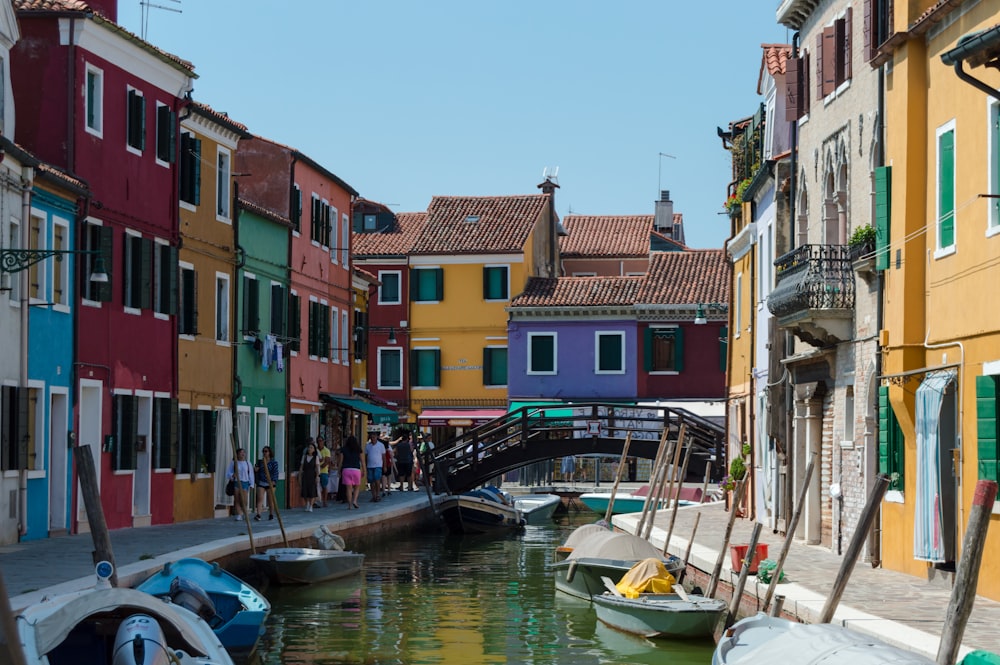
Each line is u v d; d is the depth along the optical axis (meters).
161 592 16.69
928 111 18.19
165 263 29.02
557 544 33.97
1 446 22.14
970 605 10.42
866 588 16.81
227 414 32.25
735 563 18.47
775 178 27.42
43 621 12.52
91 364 25.59
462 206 59.59
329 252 41.94
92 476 15.95
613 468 51.88
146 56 27.91
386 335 57.00
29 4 25.23
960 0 16.80
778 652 11.57
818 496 24.17
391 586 23.98
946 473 17.72
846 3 22.14
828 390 23.55
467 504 36.84
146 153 28.28
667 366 53.75
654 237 66.12
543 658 16.58
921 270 18.41
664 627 17.50
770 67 28.50
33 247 23.62
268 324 35.97
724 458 39.94
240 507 29.80
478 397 56.31
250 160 38.00
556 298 54.72
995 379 15.76
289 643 17.62
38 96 25.27
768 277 29.33
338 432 43.03
